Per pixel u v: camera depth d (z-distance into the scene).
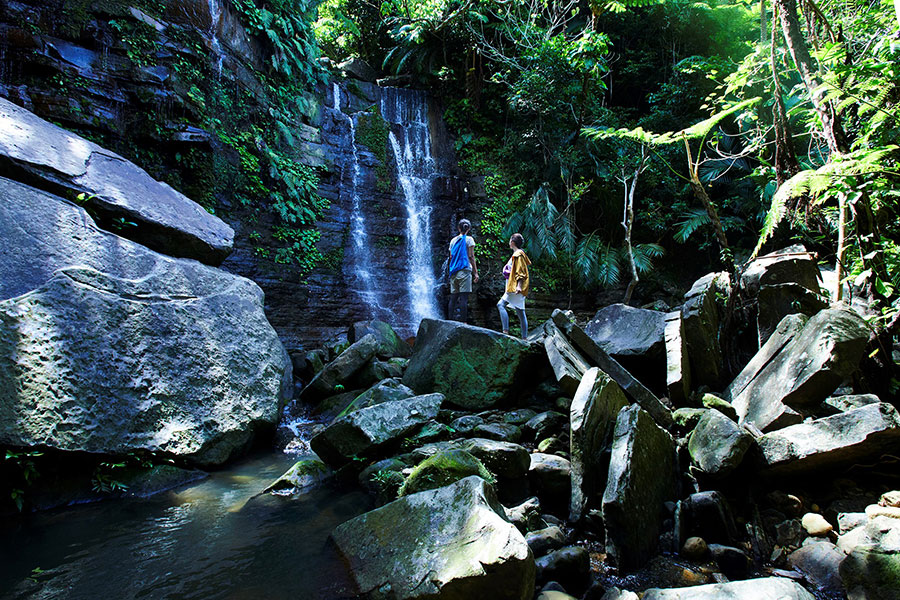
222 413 4.57
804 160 6.75
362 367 6.47
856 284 3.87
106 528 3.07
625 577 2.49
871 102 3.74
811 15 4.41
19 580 2.42
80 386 3.59
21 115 4.43
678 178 11.73
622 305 5.96
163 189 5.40
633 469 2.78
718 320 4.92
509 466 3.37
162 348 4.27
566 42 11.60
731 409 3.87
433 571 2.20
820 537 2.68
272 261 8.98
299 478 3.83
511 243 6.48
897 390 3.66
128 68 7.10
